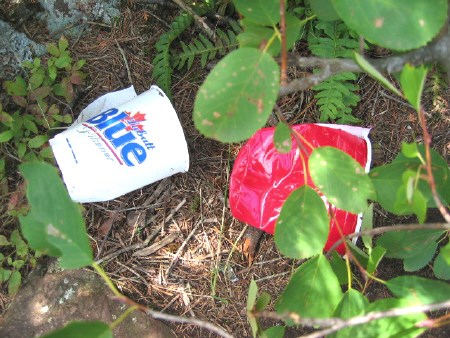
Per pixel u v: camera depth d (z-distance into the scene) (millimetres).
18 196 422
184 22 440
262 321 419
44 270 431
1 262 421
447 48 247
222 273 433
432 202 272
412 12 184
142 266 436
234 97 189
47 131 434
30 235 200
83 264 201
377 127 436
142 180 402
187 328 423
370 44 420
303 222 235
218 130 193
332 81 412
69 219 196
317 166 227
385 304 232
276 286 427
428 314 391
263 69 186
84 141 383
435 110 421
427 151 193
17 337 414
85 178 379
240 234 437
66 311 421
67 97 437
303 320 211
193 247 439
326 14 252
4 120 410
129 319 419
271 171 392
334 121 430
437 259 329
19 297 423
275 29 201
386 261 412
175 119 395
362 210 226
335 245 274
